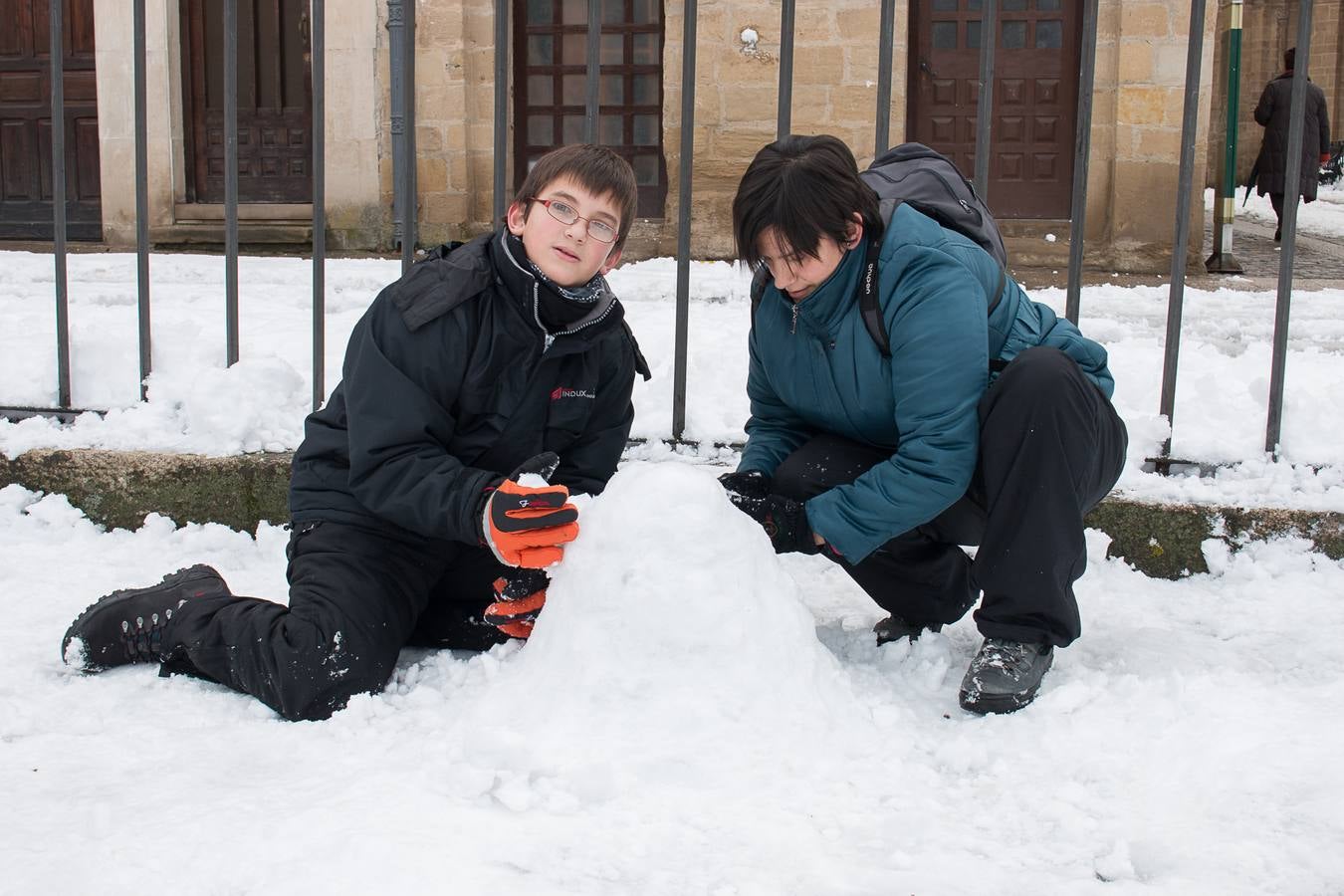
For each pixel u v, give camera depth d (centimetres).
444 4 924
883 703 212
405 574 231
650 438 328
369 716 211
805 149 208
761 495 237
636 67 959
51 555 309
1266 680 224
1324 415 317
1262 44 2006
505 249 226
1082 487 216
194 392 334
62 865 159
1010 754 195
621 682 194
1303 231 1295
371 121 951
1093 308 614
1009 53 927
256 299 550
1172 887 155
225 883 154
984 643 218
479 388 229
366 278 671
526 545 207
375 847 159
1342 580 279
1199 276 857
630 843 165
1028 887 156
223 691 225
